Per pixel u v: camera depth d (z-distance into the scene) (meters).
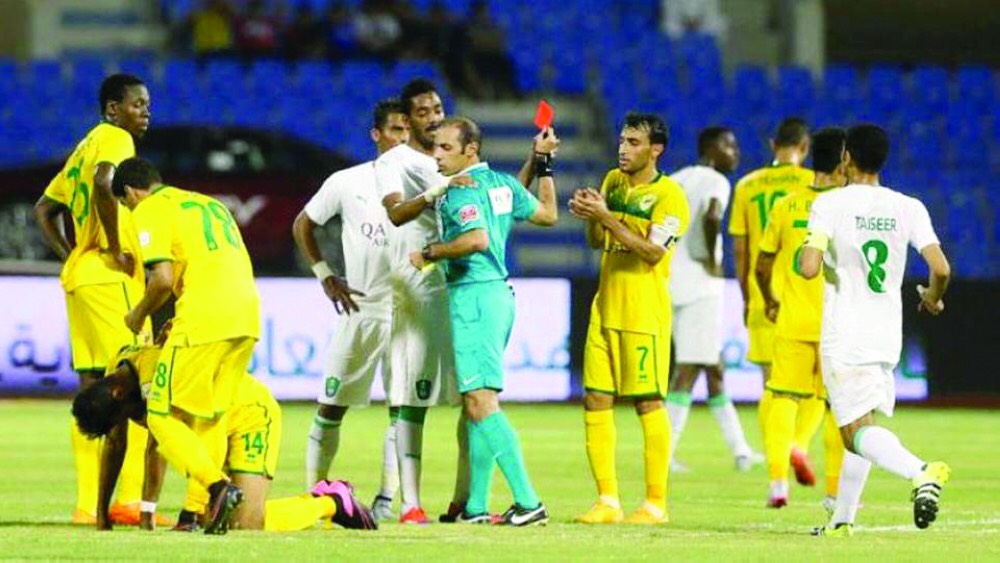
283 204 72.06
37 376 62.47
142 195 27.02
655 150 30.52
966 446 49.22
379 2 87.31
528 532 27.97
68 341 62.66
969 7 95.81
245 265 27.28
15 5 88.62
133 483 29.25
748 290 39.22
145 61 85.12
